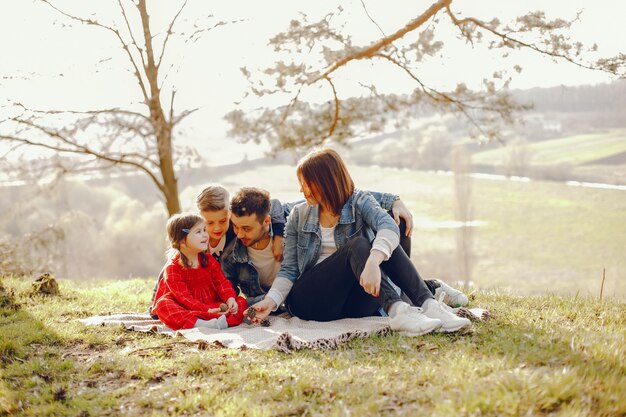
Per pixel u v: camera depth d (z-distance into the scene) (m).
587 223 57.47
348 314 4.39
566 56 10.17
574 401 2.60
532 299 5.33
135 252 40.69
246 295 4.79
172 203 12.02
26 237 10.84
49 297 5.85
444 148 70.06
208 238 4.50
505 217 61.69
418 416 2.62
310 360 3.48
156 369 3.51
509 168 70.12
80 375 3.54
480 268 52.94
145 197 42.12
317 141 11.64
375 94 11.53
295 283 4.30
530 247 54.44
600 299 5.30
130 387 3.31
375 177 69.69
